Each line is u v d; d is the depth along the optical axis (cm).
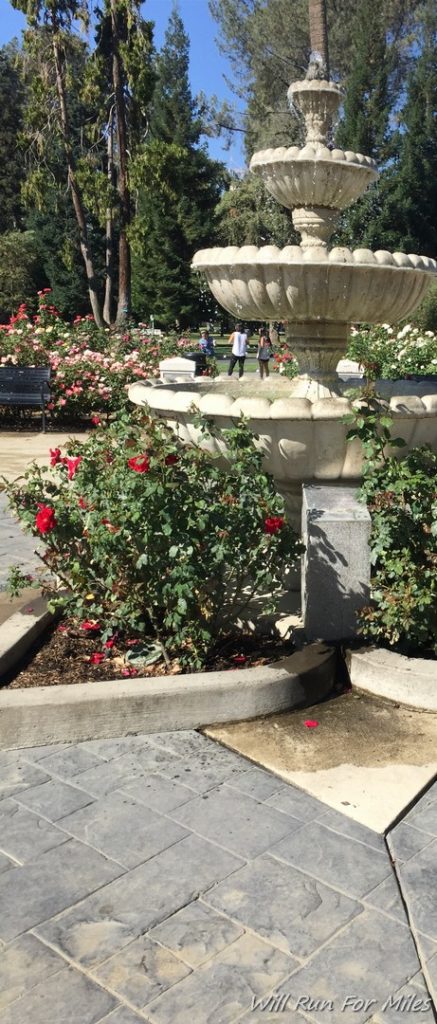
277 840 280
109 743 345
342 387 683
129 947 233
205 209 4144
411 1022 208
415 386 757
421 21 3603
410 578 381
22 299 3891
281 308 470
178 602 369
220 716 357
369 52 3459
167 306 4106
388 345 1540
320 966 226
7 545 641
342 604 400
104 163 3259
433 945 234
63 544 427
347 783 314
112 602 404
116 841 280
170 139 4084
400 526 391
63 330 1429
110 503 379
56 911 247
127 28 2442
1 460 965
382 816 294
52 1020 208
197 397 440
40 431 1212
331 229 592
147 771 323
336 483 452
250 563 390
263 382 673
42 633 433
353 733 350
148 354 1421
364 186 562
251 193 3672
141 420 404
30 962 227
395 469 398
